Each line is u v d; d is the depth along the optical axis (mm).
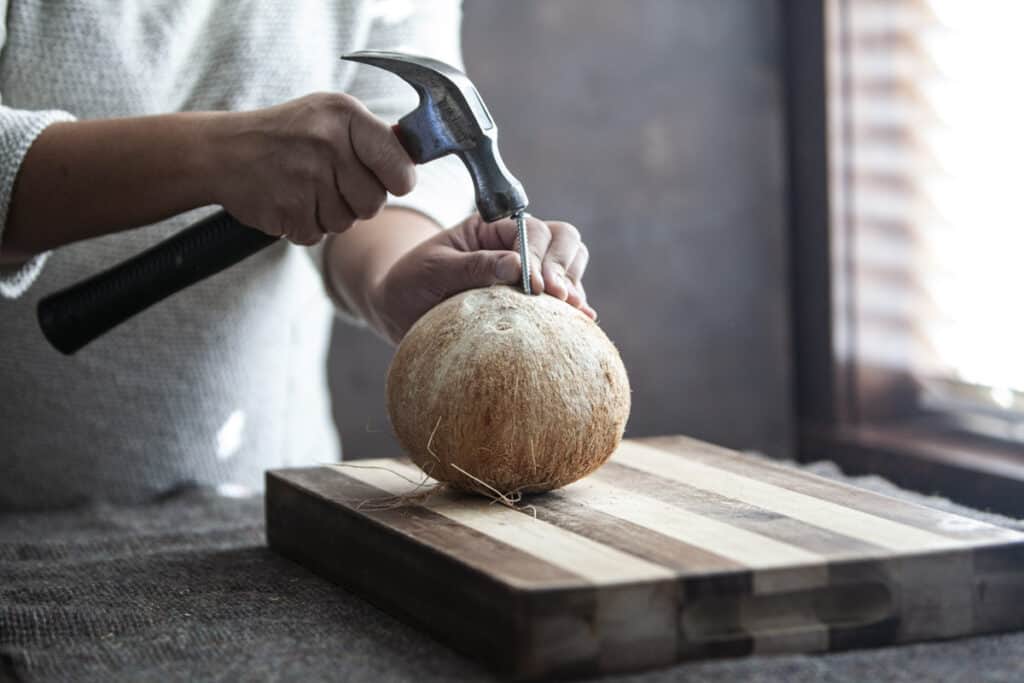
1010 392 1954
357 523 920
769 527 857
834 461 2193
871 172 2162
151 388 1387
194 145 953
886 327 2168
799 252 2299
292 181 949
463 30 2141
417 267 1043
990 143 1879
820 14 2188
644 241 2287
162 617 880
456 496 973
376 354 2152
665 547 810
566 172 2227
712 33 2273
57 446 1380
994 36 1850
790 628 772
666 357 2324
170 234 1343
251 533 1161
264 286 1420
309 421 1586
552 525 874
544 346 906
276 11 1342
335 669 762
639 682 724
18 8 1235
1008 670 747
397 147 942
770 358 2371
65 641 833
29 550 1092
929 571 795
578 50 2207
